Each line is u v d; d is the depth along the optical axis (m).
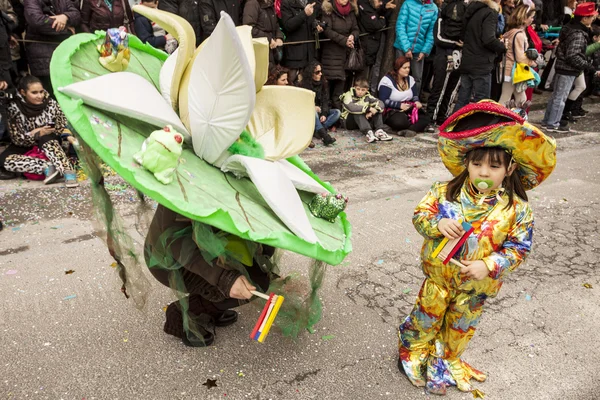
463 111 2.08
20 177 5.25
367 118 7.64
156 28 6.48
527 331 3.14
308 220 2.13
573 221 4.84
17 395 2.39
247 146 2.13
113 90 1.83
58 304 3.10
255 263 2.70
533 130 1.97
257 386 2.55
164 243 2.24
